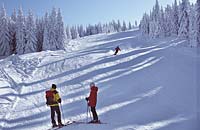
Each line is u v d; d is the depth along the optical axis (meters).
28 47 59.69
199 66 27.92
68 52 50.41
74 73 27.31
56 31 61.47
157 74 24.39
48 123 13.27
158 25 79.81
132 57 35.91
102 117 13.26
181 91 17.69
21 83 23.75
